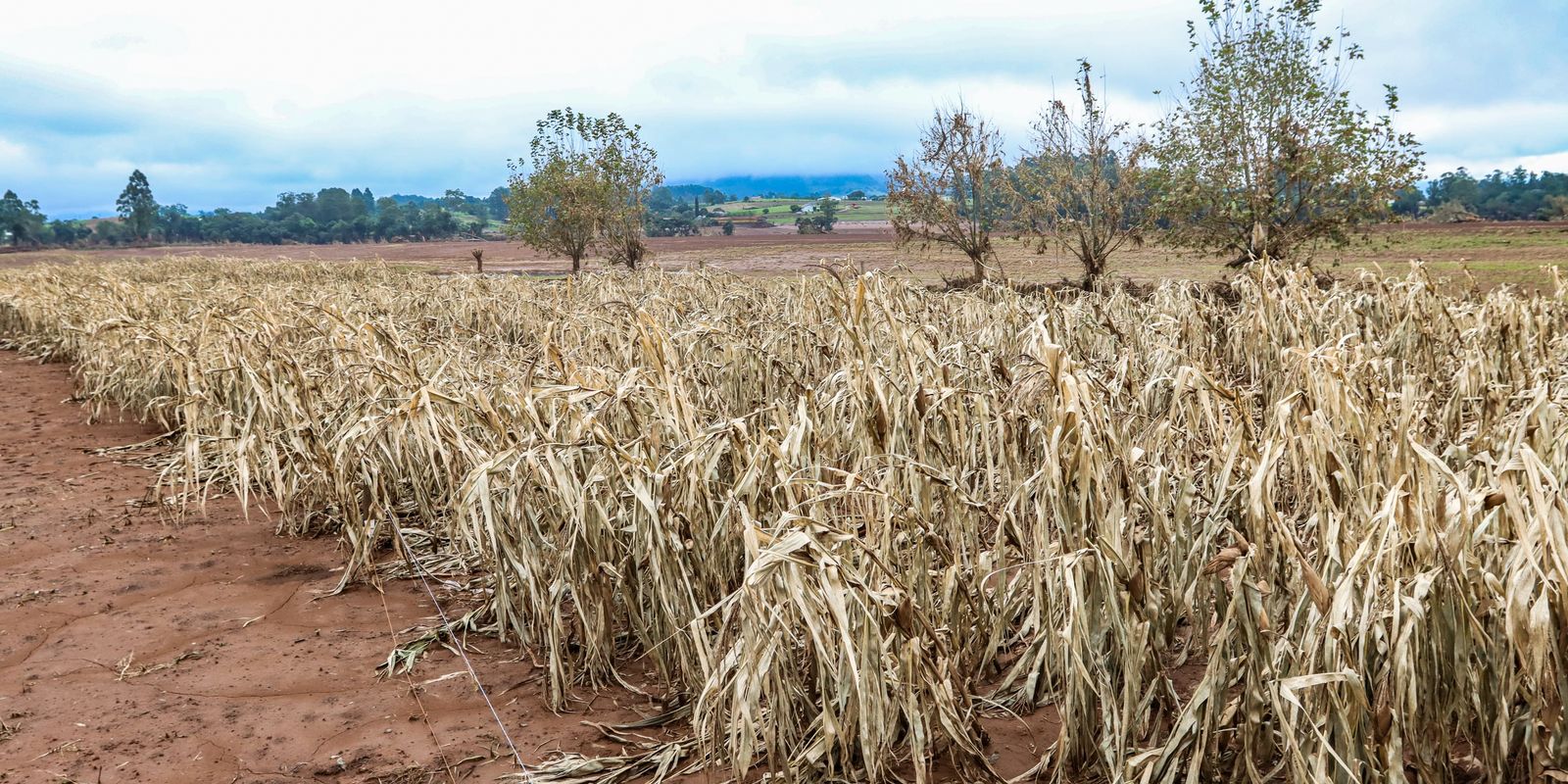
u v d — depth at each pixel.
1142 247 16.80
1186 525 3.28
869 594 2.83
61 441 8.66
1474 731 3.00
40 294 16.83
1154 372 5.71
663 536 3.56
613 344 7.30
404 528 5.64
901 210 18.64
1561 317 7.36
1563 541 2.30
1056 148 16.64
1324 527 2.96
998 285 9.45
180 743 3.47
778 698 3.05
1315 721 2.66
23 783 3.22
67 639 4.42
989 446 4.21
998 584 3.67
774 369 6.26
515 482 3.96
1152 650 3.10
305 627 4.52
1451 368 6.12
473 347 8.72
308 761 3.35
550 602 3.87
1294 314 7.35
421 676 3.99
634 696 3.82
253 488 6.64
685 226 112.94
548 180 26.12
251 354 6.98
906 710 2.85
